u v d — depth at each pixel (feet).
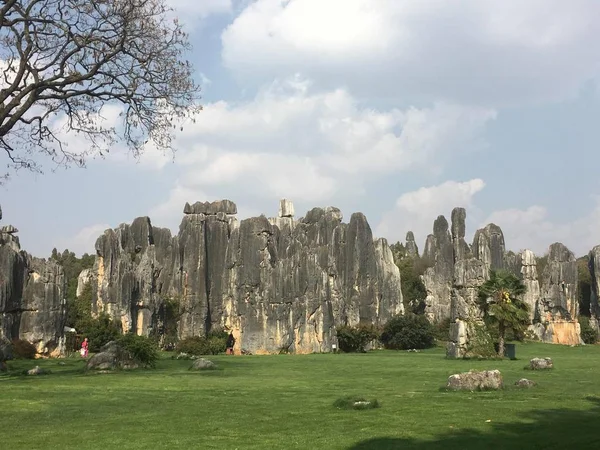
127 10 108.68
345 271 406.00
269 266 340.18
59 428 67.62
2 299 259.39
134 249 366.43
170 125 115.55
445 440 59.41
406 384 120.47
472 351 224.53
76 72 113.29
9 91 106.42
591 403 85.56
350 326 353.31
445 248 461.37
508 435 61.77
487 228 454.81
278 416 75.72
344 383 123.34
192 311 354.13
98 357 151.94
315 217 419.54
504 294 230.48
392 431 64.23
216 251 369.30
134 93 112.57
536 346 338.75
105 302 315.78
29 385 112.27
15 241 293.23
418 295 464.65
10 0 103.55
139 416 76.38
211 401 91.25
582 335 413.59
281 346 325.21
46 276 274.36
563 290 409.69
